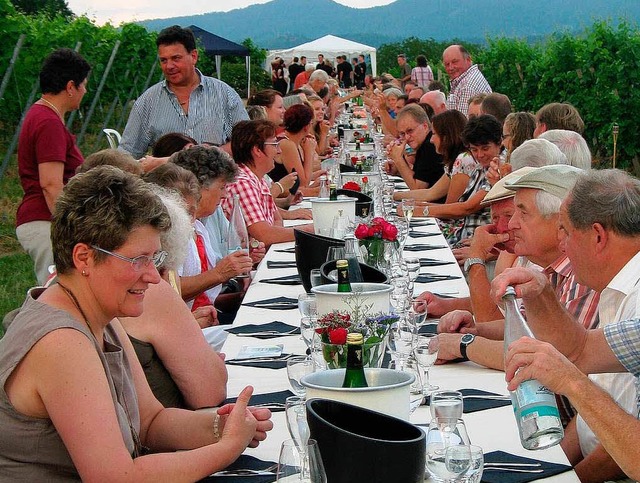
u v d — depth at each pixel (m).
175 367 2.86
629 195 2.51
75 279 2.25
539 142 4.11
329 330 2.56
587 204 2.52
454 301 4.00
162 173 3.94
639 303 2.44
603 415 2.10
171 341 2.86
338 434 1.84
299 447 1.89
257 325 3.79
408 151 10.53
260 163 6.01
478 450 2.05
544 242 3.32
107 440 2.12
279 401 2.82
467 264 3.89
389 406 2.08
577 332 2.52
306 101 11.29
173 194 3.33
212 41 26.41
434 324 3.81
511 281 2.52
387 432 1.94
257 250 5.56
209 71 27.33
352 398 2.06
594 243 2.53
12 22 12.02
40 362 2.13
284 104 11.20
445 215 6.64
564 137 4.27
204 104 6.71
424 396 2.75
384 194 6.91
